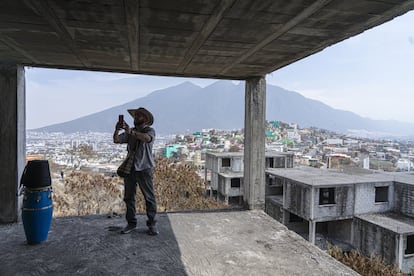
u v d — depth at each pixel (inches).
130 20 85.8
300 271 99.7
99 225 142.9
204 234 132.9
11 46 113.0
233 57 128.7
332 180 559.5
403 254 427.8
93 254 109.3
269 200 680.4
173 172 451.5
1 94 138.2
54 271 95.9
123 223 146.7
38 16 83.0
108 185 350.9
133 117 132.2
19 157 142.6
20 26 91.0
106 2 73.5
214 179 897.5
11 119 139.7
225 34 98.0
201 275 95.6
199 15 81.8
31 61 138.7
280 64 142.0
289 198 593.0
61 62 141.3
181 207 431.8
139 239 125.3
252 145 174.2
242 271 98.8
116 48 115.2
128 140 131.4
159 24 88.7
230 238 128.6
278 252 114.9
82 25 89.8
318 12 79.7
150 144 129.0
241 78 176.1
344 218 529.0
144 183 129.7
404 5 75.0
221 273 97.2
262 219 156.6
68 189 342.6
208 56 127.2
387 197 553.3
